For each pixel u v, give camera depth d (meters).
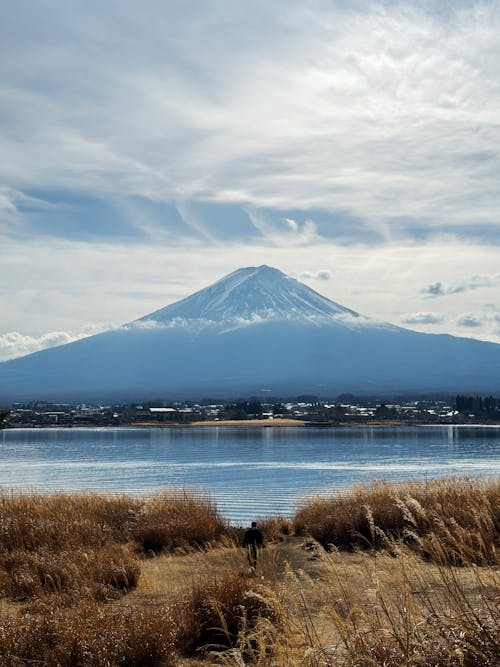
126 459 112.25
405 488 20.77
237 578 11.04
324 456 112.31
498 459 101.19
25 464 102.31
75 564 15.22
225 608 10.12
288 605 8.99
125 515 23.98
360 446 142.00
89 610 10.47
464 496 17.59
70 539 18.84
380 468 85.38
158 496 27.45
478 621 6.16
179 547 20.38
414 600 7.29
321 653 6.55
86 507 24.62
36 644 9.59
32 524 19.45
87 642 9.24
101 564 15.16
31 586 14.02
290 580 9.68
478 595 7.54
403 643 6.18
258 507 45.06
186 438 190.25
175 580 15.09
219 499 50.38
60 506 23.98
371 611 7.16
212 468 90.50
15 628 9.87
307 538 20.61
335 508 22.89
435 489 19.48
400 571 7.43
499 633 6.09
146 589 14.22
